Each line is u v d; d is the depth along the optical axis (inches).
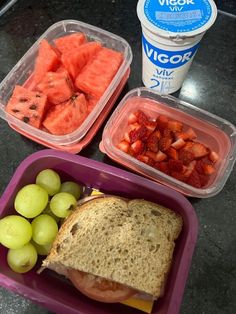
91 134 9.7
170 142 9.4
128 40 11.5
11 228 7.5
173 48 8.6
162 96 9.8
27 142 10.0
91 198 8.7
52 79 9.5
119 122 9.7
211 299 8.2
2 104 9.9
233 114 10.4
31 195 7.9
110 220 8.1
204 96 10.7
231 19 11.8
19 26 11.7
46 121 9.6
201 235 8.9
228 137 9.6
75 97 9.6
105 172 8.3
